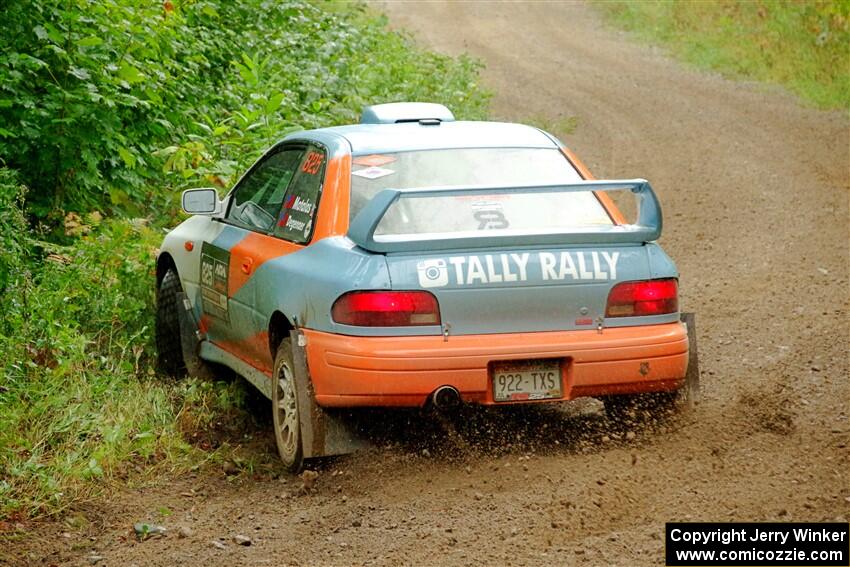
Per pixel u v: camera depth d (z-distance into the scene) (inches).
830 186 859.4
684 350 327.6
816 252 653.3
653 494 298.8
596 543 267.6
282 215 367.9
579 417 368.2
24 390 367.6
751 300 548.4
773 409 373.7
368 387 307.9
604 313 321.4
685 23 1784.0
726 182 883.4
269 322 352.8
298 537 287.1
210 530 297.4
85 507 316.2
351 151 352.8
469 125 385.7
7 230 439.5
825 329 487.5
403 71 1023.6
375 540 279.7
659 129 1127.0
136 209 601.0
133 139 599.8
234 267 383.6
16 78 529.0
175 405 396.5
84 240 513.0
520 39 1787.6
